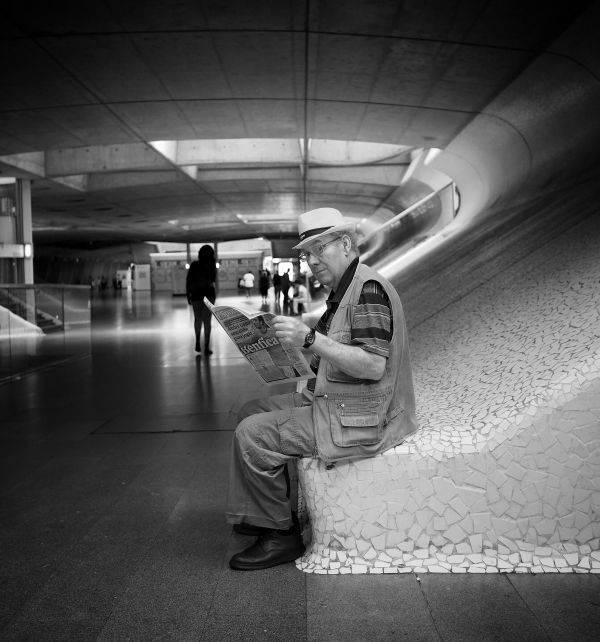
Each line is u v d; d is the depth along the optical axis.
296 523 2.52
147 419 5.12
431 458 2.29
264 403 2.72
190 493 3.30
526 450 2.26
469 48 8.27
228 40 8.28
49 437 4.59
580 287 3.32
